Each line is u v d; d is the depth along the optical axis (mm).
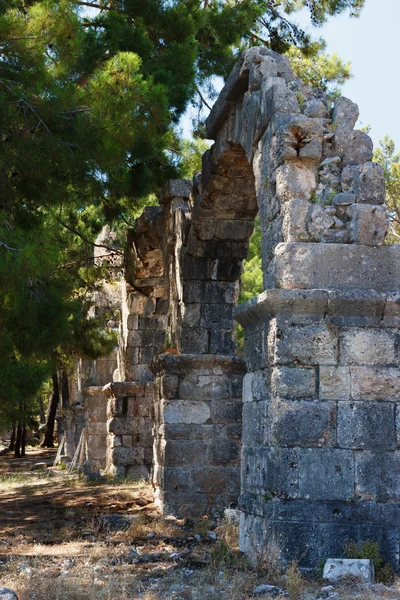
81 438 25828
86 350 20891
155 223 17453
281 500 8258
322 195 9078
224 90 11656
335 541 8133
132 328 21531
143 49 14414
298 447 8328
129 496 16688
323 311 8539
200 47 17547
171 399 14391
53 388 43969
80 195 14000
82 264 20344
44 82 11578
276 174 9359
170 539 11031
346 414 8391
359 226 8836
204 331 15031
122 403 21453
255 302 8898
